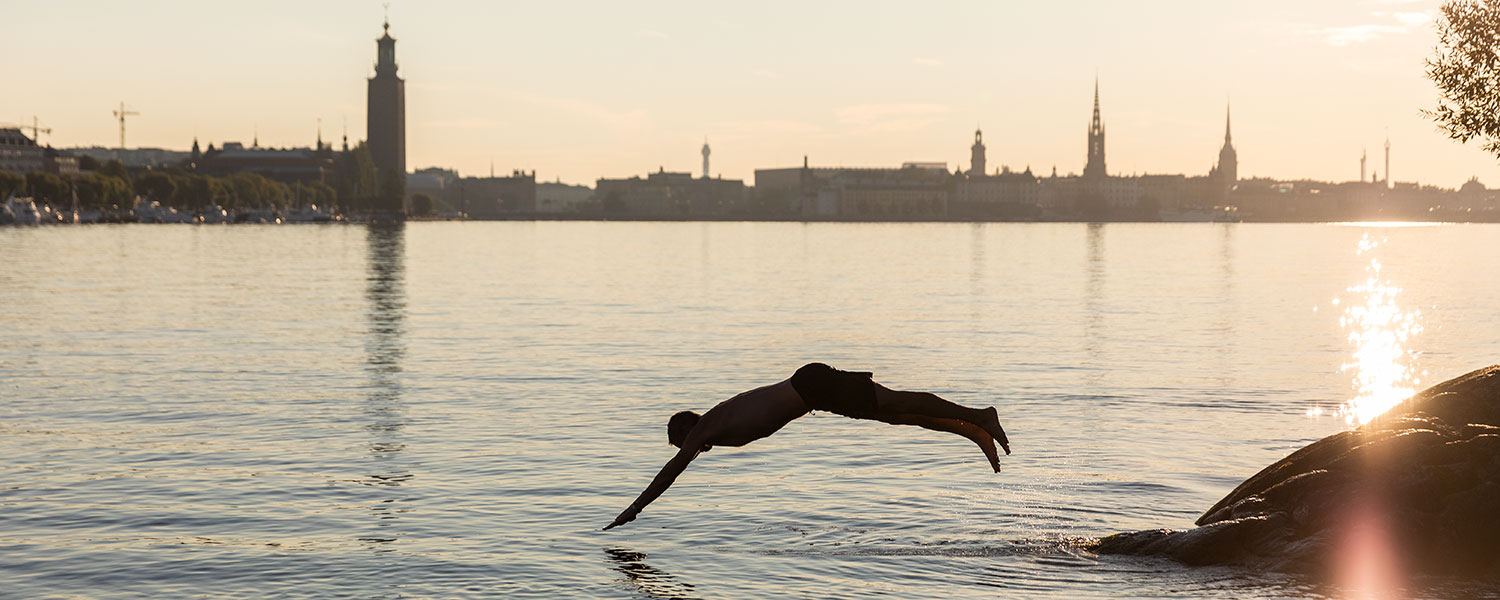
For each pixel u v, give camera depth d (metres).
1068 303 69.44
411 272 101.56
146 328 51.59
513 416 29.34
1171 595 15.32
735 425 12.53
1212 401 31.89
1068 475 22.50
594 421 28.67
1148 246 194.75
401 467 23.23
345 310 61.97
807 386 12.34
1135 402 31.73
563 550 17.58
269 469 23.00
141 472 22.69
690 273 102.75
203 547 17.72
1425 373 38.34
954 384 35.41
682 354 43.09
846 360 41.69
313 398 32.03
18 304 64.62
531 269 108.06
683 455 12.77
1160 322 56.72
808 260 131.88
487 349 44.28
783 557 17.20
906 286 85.75
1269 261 133.62
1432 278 97.62
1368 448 17.31
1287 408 30.73
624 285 85.38
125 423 28.06
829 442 25.42
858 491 21.22
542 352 43.34
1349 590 15.34
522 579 16.19
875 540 18.08
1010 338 49.19
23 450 24.77
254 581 16.14
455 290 78.88
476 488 21.50
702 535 18.38
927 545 17.78
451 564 16.84
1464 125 24.42
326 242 191.25
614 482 22.03
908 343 47.28
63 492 21.03
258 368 38.31
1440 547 16.06
